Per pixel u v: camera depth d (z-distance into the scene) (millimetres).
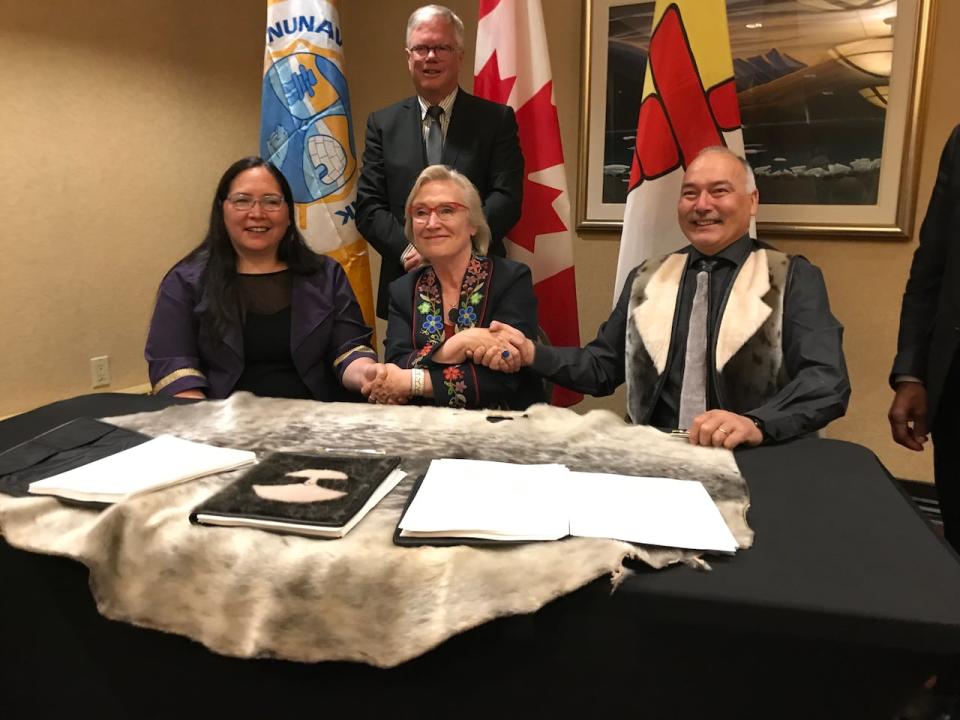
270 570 790
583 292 3162
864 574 740
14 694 955
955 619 652
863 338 2697
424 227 1733
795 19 2578
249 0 3199
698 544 788
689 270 1698
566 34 2977
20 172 2369
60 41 2447
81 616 896
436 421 1271
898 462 2717
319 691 801
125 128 2703
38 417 1326
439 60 2223
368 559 775
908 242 2568
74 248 2566
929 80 2436
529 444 1145
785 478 1016
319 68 2465
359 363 1836
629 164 2953
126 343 2801
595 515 857
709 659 716
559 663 749
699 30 2146
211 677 842
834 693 694
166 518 874
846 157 2598
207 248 1885
